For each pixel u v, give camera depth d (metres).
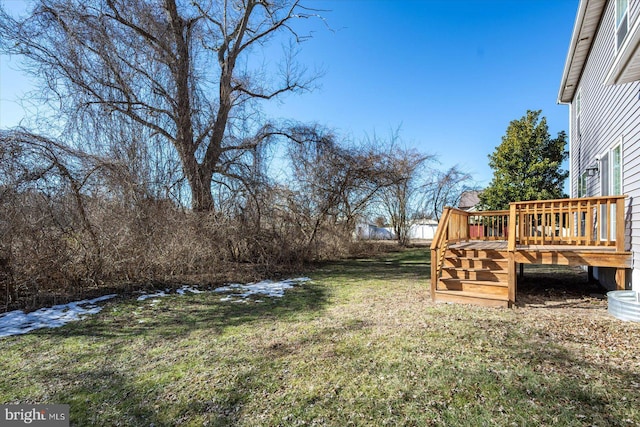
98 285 6.17
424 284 7.00
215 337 3.79
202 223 7.50
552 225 5.52
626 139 5.31
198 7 9.35
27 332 3.99
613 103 6.05
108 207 6.14
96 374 2.87
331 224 12.05
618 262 4.73
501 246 6.29
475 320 4.17
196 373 2.86
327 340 3.60
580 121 9.48
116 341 3.69
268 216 9.33
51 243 5.42
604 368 2.76
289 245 9.41
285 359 3.12
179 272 6.95
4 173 5.00
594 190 7.80
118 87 7.29
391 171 12.66
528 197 18.52
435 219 19.91
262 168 9.43
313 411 2.25
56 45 6.71
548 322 4.04
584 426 2.02
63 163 5.65
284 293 6.23
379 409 2.25
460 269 5.77
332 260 12.11
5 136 5.10
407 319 4.30
